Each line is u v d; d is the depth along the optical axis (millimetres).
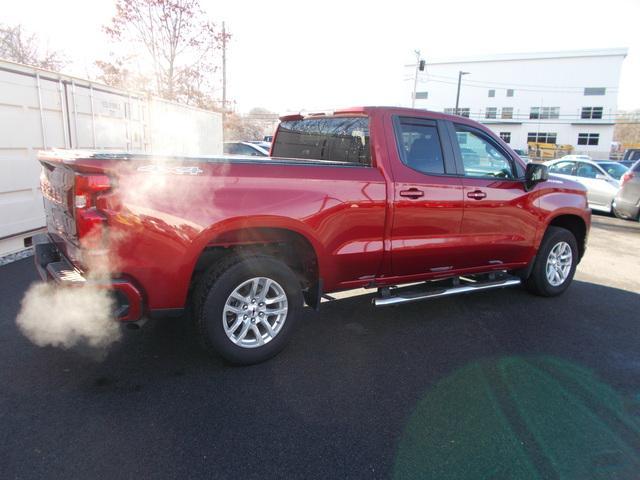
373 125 4195
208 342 3543
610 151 58344
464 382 3615
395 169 4184
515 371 3811
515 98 60938
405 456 2750
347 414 3146
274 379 3574
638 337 4594
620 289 6238
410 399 3357
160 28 17359
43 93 6758
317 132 4941
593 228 11383
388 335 4480
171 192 3223
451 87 63344
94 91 8094
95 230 3031
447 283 5023
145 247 3170
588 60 57062
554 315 5137
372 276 4309
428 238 4422
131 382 3445
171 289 3312
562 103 58938
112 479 2484
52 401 3170
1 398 3182
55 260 3811
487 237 4840
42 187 4316
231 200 3398
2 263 6184
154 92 17844
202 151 14523
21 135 6352
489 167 4922
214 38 18328
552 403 3350
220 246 3701
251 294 3652
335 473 2598
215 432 2908
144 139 10148
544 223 5316
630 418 3191
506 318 5004
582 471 2666
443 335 4512
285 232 3807
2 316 4512
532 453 2805
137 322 3283
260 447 2787
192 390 3373
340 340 4332
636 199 11258
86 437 2809
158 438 2828
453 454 2779
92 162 3016
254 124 48031
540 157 55438
